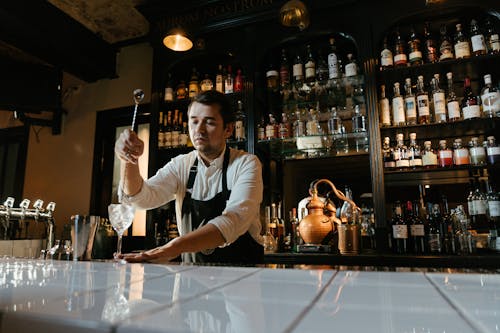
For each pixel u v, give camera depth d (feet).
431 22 7.50
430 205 7.08
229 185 5.11
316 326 0.82
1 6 7.91
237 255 5.07
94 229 3.42
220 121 4.98
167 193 5.22
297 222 7.89
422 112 7.08
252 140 7.97
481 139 7.46
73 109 12.10
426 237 6.83
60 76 10.68
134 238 10.35
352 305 1.04
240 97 8.64
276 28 8.24
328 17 7.79
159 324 0.81
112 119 11.69
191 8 8.80
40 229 11.23
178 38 7.38
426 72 7.36
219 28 8.61
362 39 7.45
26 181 12.18
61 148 12.00
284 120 8.34
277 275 1.73
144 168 11.04
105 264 2.38
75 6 9.72
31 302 1.06
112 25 10.66
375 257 6.48
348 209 7.17
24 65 10.53
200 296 1.18
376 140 7.06
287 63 8.67
